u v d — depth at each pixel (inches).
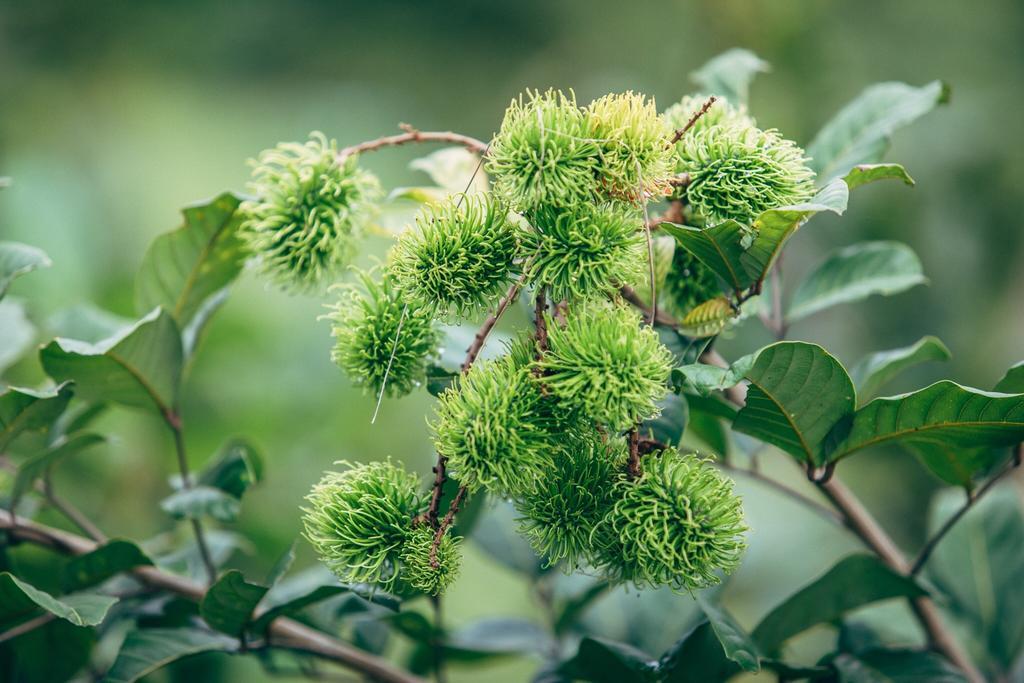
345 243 48.9
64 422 53.2
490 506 47.6
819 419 47.8
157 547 58.5
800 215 46.0
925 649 50.5
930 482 80.4
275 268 48.7
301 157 48.6
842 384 47.0
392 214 51.0
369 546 46.0
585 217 45.7
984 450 49.1
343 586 48.9
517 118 45.8
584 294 45.8
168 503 50.7
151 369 50.9
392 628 54.2
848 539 77.8
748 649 47.8
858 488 82.4
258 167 48.6
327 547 46.2
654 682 48.9
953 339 82.9
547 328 45.8
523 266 46.1
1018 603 53.4
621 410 45.1
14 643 51.4
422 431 83.0
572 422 45.7
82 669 52.4
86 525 52.2
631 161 45.6
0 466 52.7
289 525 70.6
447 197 46.4
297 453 75.1
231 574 48.3
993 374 82.2
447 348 50.7
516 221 46.4
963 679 49.7
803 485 81.2
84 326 54.8
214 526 66.2
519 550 53.9
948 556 54.4
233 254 51.6
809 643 71.1
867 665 50.3
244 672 59.6
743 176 46.4
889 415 47.6
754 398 47.5
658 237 48.3
